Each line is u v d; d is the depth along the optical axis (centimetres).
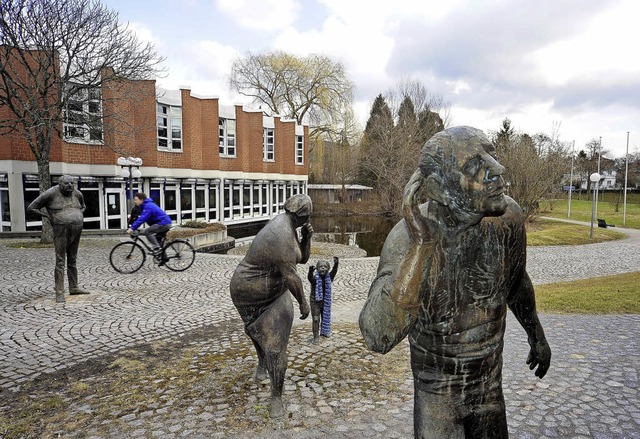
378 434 393
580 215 4278
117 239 1822
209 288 1032
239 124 3284
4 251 1516
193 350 615
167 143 2745
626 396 468
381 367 546
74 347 629
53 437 392
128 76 1761
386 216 4497
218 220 3127
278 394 423
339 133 4844
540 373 228
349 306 903
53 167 2073
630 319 764
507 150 3297
